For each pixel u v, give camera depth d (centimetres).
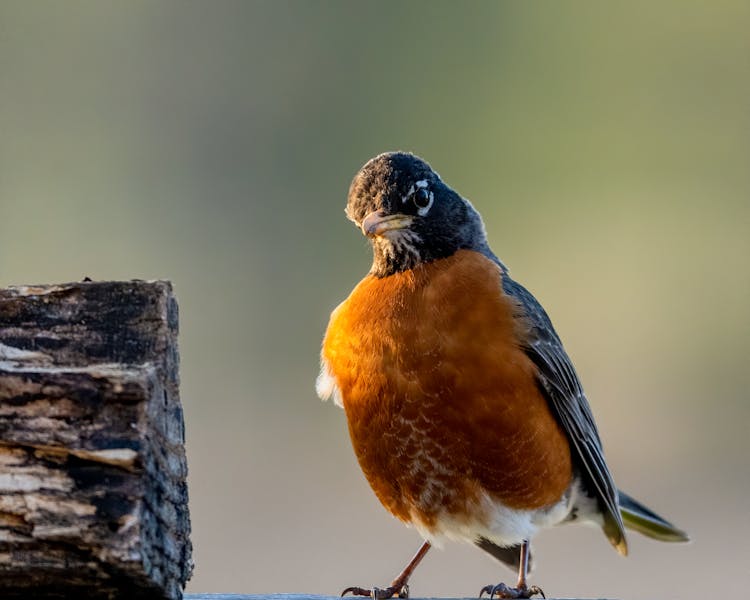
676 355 1652
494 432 736
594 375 1650
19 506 473
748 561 1304
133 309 509
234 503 1380
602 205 1933
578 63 2028
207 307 1688
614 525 868
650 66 1998
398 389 738
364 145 1953
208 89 1928
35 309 507
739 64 1970
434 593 1238
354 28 1962
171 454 516
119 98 1905
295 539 1334
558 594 1248
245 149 1909
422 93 2011
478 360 731
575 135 1983
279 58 1945
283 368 1608
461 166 1991
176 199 1850
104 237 1798
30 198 1817
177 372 526
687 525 1389
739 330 1666
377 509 1370
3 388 478
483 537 798
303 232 1795
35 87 1894
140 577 485
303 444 1477
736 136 1947
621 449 1538
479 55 2016
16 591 496
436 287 754
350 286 1722
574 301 1781
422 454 747
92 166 1864
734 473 1488
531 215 1948
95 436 476
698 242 1848
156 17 1933
